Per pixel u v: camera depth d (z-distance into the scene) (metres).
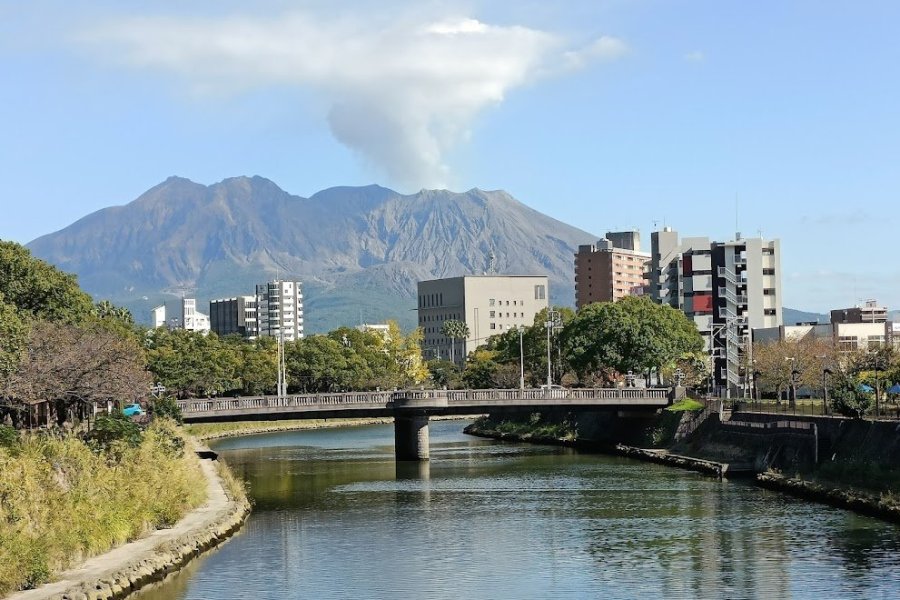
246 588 69.00
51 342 104.50
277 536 87.88
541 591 68.31
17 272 123.12
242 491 108.25
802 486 107.44
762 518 93.06
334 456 166.88
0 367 90.50
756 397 195.00
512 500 108.94
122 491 78.62
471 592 68.25
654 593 67.44
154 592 67.12
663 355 186.00
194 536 80.56
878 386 131.88
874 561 74.31
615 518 95.81
